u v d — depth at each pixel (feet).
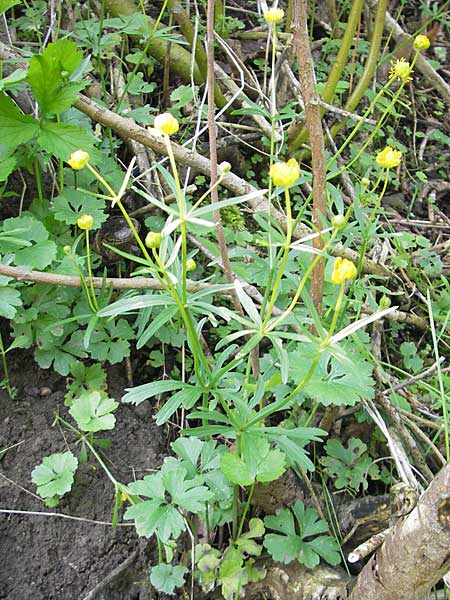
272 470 1.10
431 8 2.70
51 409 1.38
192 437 1.23
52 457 1.26
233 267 1.31
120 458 1.35
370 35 2.33
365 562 1.28
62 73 1.38
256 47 2.19
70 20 1.91
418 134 2.34
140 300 0.99
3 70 1.61
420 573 0.92
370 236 1.33
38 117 1.63
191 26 1.84
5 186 1.47
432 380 1.60
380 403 1.45
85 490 1.28
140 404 1.43
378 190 2.14
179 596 1.21
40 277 1.31
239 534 1.25
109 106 1.81
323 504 1.34
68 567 1.20
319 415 1.46
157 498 1.11
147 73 2.03
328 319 1.45
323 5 2.45
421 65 2.41
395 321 1.73
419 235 1.98
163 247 0.94
